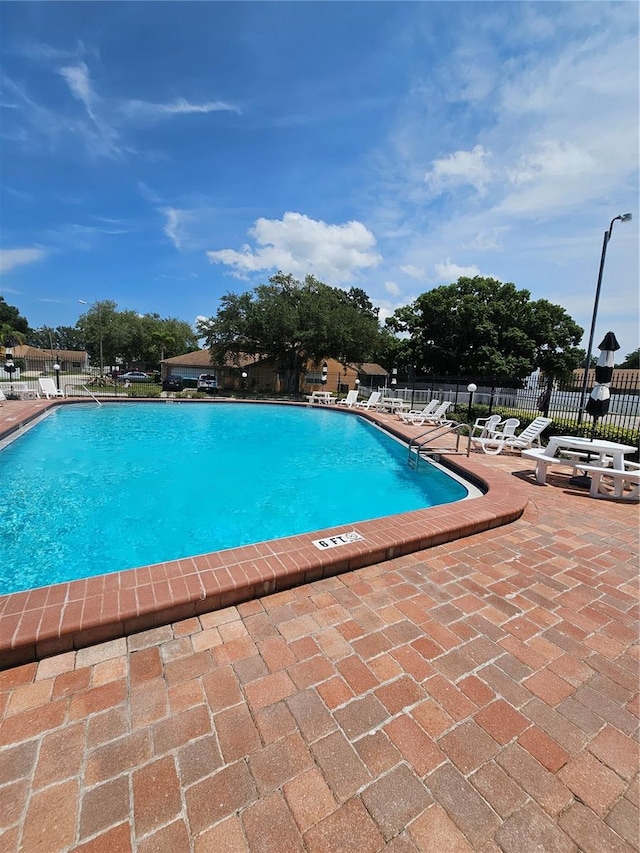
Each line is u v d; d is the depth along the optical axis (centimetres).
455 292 3225
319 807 141
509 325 3069
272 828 134
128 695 189
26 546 460
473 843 132
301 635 237
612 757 164
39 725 171
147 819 136
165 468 815
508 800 146
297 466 882
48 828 132
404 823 137
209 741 166
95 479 716
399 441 1126
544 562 347
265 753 161
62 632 212
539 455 635
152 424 1405
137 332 4800
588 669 216
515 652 228
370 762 158
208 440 1155
